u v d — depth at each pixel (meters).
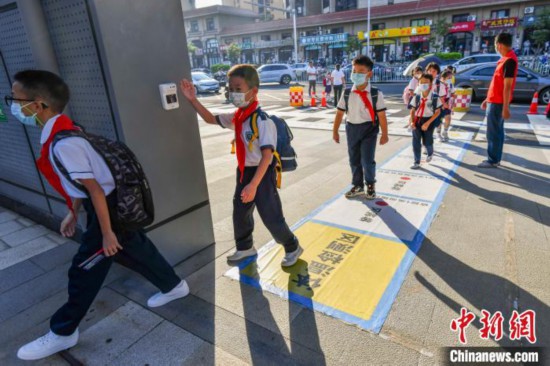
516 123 8.47
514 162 5.57
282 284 2.85
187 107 3.00
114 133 2.65
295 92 13.53
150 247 2.46
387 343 2.21
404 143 7.09
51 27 2.68
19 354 2.21
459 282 2.75
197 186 3.24
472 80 12.11
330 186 5.00
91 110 2.72
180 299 2.71
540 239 3.31
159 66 2.72
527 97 11.34
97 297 2.79
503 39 4.72
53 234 3.96
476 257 3.07
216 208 4.52
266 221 2.82
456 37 33.25
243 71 2.41
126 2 2.46
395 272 2.91
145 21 2.58
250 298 2.69
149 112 2.72
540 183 4.66
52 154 1.82
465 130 7.96
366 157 4.18
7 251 3.61
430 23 33.59
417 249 3.24
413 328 2.31
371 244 3.36
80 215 3.39
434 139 7.27
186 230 3.23
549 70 18.11
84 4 2.38
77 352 2.26
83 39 2.50
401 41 34.44
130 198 2.03
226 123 2.90
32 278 3.14
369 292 2.69
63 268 3.28
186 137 3.04
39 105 1.84
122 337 2.37
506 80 4.75
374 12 36.03
